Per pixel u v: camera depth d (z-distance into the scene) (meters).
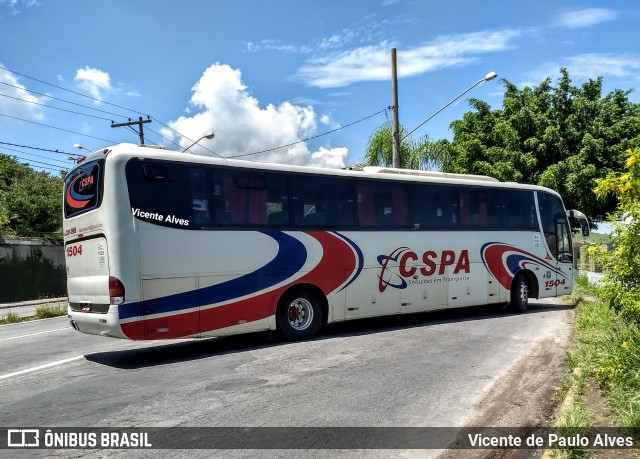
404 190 12.89
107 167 8.99
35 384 7.68
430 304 13.09
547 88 27.89
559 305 16.94
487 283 14.34
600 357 7.49
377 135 26.55
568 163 24.81
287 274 10.62
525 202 15.66
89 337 12.61
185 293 9.35
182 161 9.59
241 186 10.25
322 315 11.31
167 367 8.51
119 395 6.89
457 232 13.79
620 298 6.95
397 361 8.56
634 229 6.82
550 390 6.86
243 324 10.01
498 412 6.06
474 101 28.80
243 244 10.09
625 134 26.14
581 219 16.89
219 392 6.88
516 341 10.30
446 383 7.23
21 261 28.98
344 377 7.55
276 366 8.31
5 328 16.36
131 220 8.93
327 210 11.45
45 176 44.91
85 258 9.41
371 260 12.00
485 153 26.59
